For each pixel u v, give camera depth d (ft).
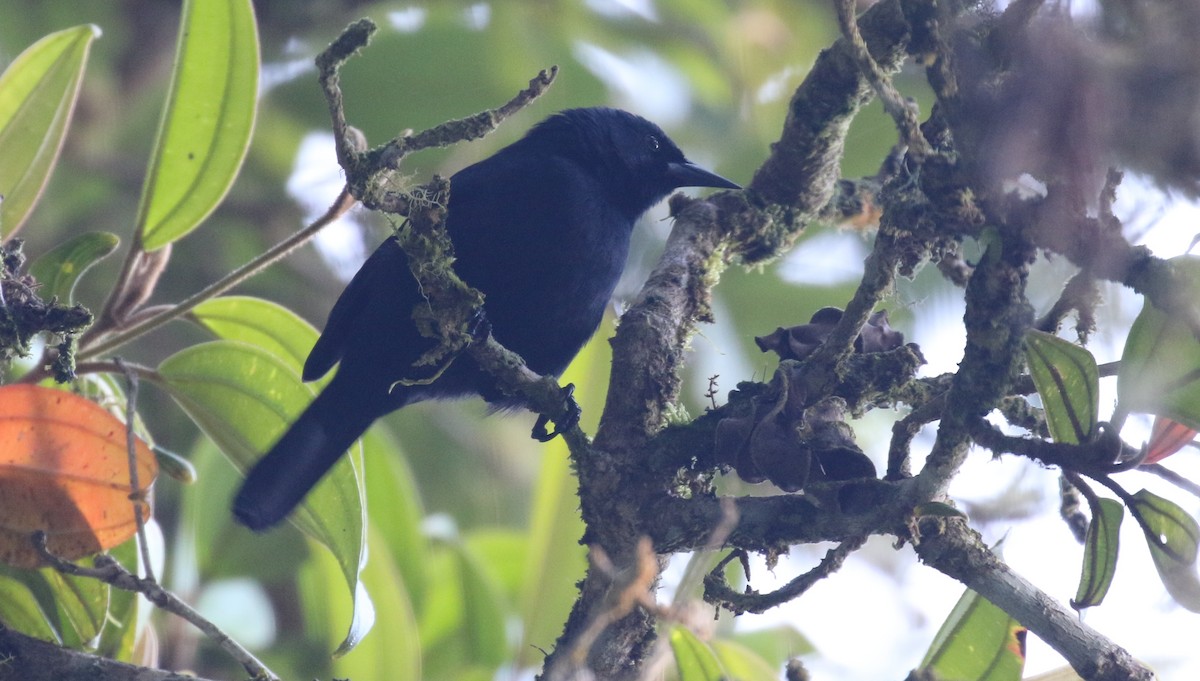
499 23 40.32
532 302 28.94
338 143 18.02
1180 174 14.67
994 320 16.16
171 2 45.96
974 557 17.58
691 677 21.09
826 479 18.43
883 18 21.04
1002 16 15.51
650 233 40.19
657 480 19.51
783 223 23.77
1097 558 16.93
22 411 20.27
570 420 24.41
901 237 17.89
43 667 18.70
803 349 19.99
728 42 42.42
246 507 24.17
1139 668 16.81
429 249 19.70
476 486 42.96
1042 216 15.70
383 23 41.68
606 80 40.78
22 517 20.52
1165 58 14.37
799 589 18.08
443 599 30.40
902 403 19.70
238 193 43.75
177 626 31.24
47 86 23.03
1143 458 16.31
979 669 19.71
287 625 39.17
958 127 15.87
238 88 22.20
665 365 20.76
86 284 42.93
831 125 22.45
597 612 19.27
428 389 29.63
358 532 23.54
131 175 43.75
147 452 20.92
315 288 44.62
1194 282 15.33
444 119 39.86
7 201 23.00
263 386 24.11
